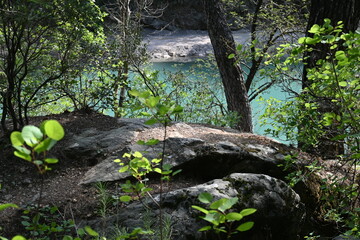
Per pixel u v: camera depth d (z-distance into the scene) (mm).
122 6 12992
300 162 5602
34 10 5328
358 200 4328
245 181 4656
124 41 10453
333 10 6598
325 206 5484
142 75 10062
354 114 3555
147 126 6375
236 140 6086
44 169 1330
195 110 9945
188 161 5395
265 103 5871
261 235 4590
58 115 6988
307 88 4055
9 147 5684
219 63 10070
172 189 5094
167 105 1969
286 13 11484
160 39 29531
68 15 5566
